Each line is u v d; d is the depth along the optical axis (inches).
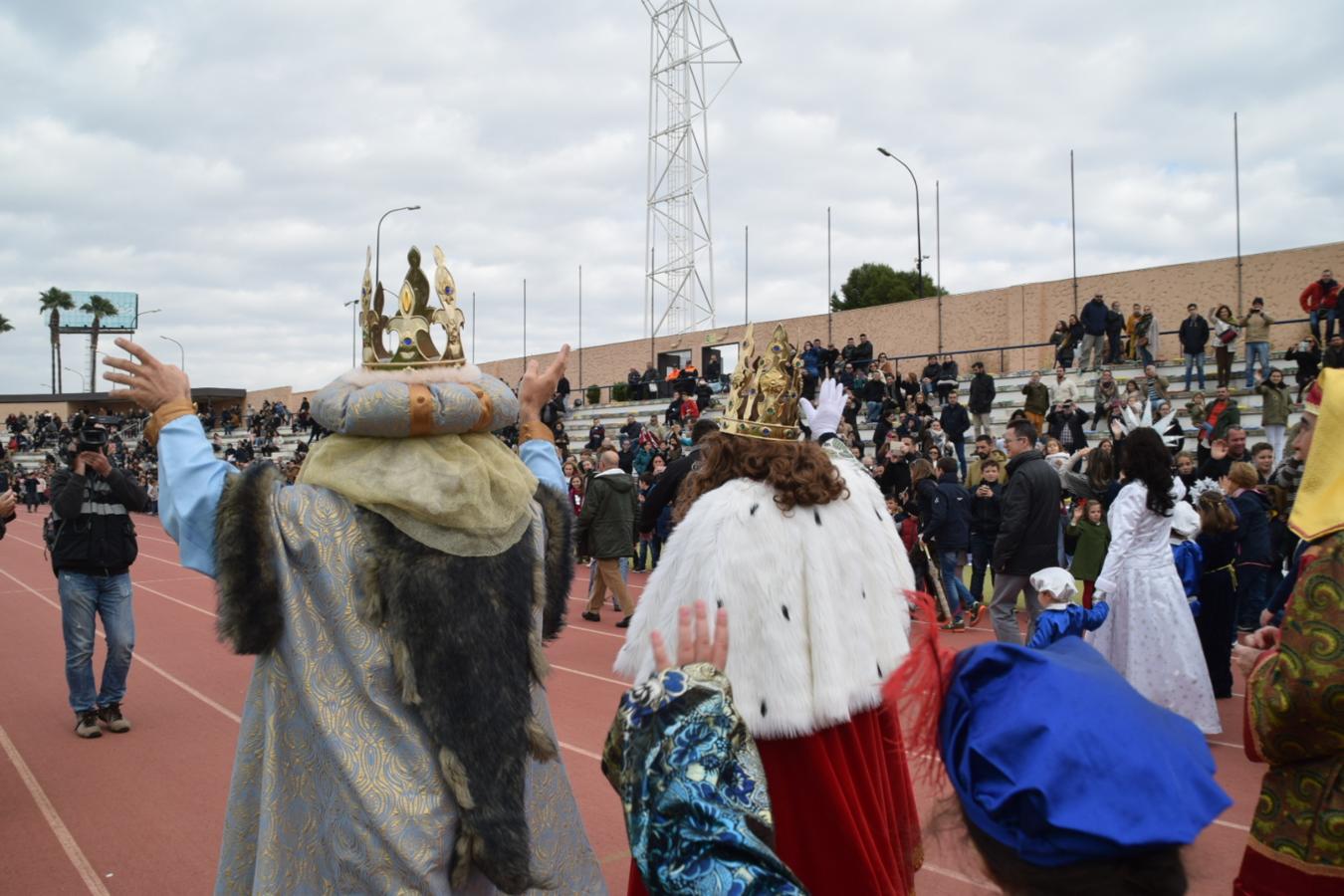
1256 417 757.3
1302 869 87.8
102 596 274.2
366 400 109.9
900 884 111.0
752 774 70.7
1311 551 88.2
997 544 291.1
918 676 67.8
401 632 105.4
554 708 290.5
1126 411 518.9
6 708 306.5
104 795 221.8
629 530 437.1
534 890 116.2
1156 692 244.4
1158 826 56.1
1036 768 58.5
